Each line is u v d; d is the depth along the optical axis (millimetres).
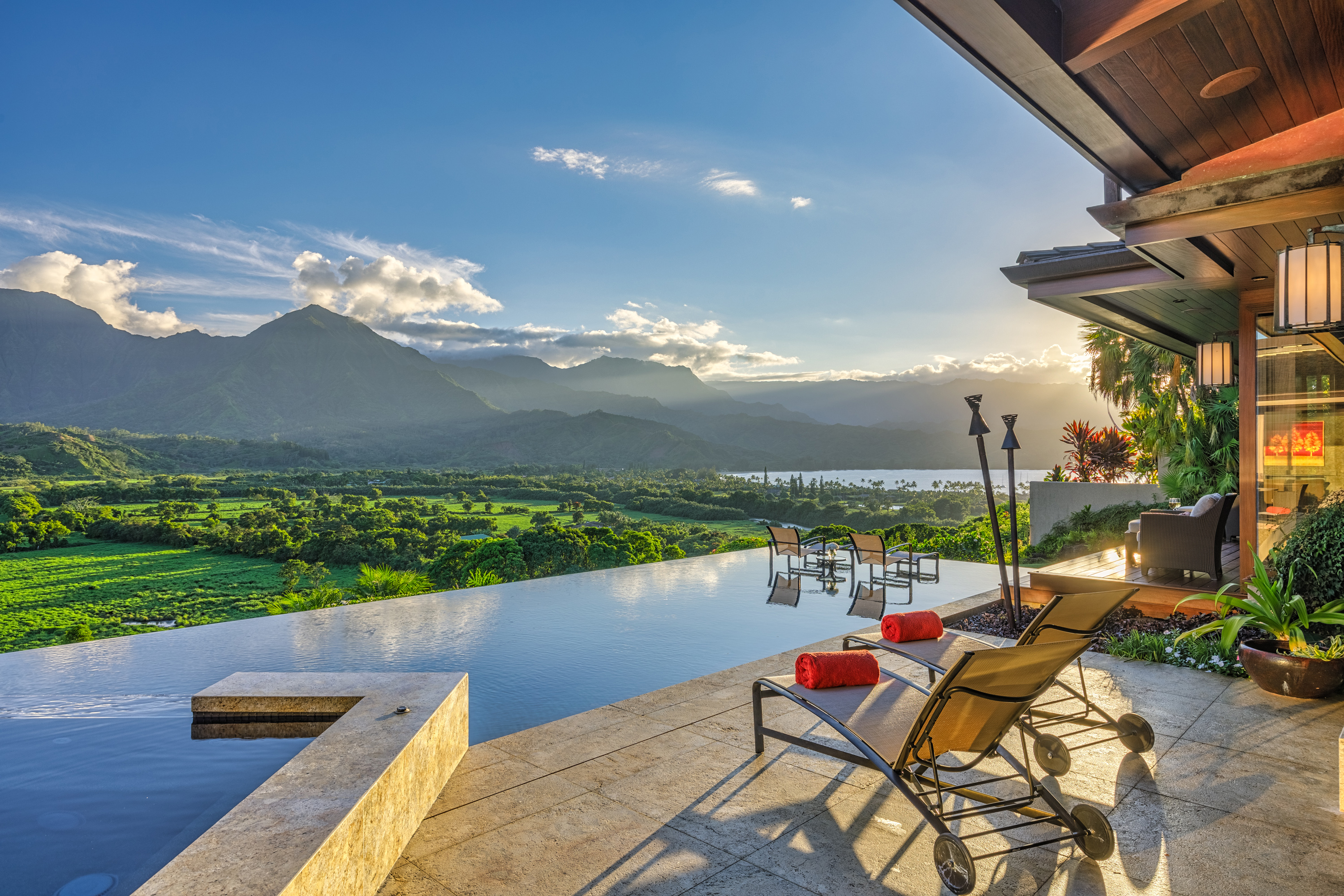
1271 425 5832
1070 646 2330
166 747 3156
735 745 3328
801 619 6816
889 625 3703
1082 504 12773
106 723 3580
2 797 2742
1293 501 5742
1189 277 5258
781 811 2684
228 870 1631
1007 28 2588
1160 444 12273
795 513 54281
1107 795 2844
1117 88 3135
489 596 8117
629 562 22609
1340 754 2668
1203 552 5984
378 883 2166
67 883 2174
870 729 2637
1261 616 4281
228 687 3197
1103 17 2660
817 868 2291
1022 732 2652
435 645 5824
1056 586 6648
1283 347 5754
